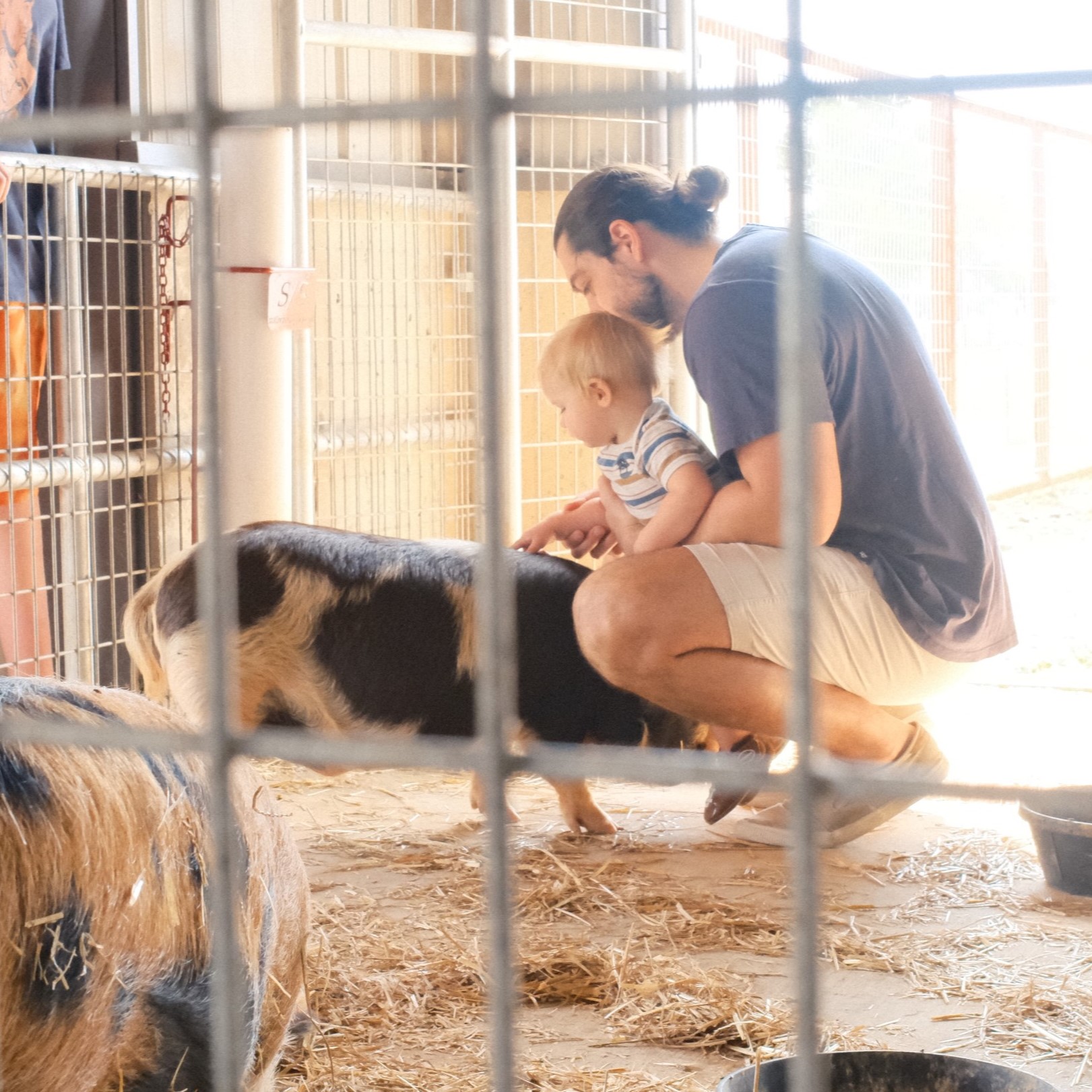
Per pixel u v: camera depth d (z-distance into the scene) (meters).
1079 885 2.54
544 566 2.95
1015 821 3.04
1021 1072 1.53
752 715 2.72
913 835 2.94
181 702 2.76
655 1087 1.80
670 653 2.67
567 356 2.94
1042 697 4.37
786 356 0.65
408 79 4.86
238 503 3.75
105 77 4.13
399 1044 1.91
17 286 3.57
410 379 4.77
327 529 2.96
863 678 2.77
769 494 2.68
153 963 1.20
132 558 3.95
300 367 3.87
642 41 4.71
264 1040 1.53
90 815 1.13
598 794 3.34
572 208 3.00
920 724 3.05
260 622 2.77
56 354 3.76
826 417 2.64
